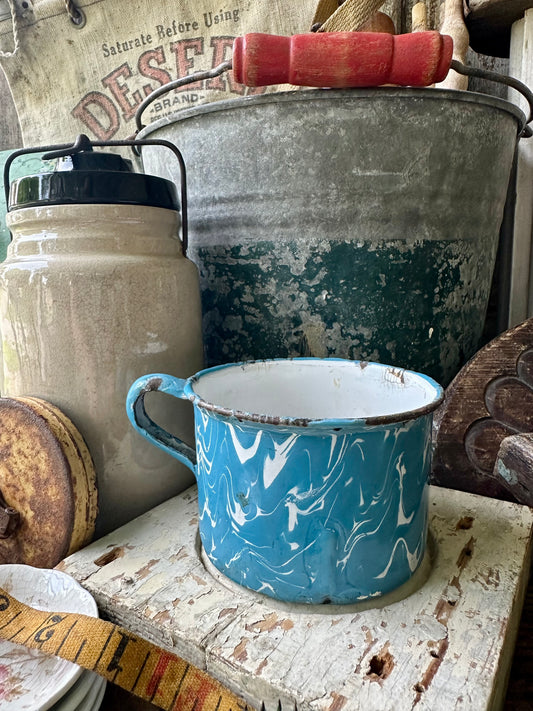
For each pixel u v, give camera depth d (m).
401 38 0.49
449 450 0.60
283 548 0.37
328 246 0.56
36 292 0.49
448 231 0.59
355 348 0.59
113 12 0.93
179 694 0.34
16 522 0.51
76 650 0.35
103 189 0.49
